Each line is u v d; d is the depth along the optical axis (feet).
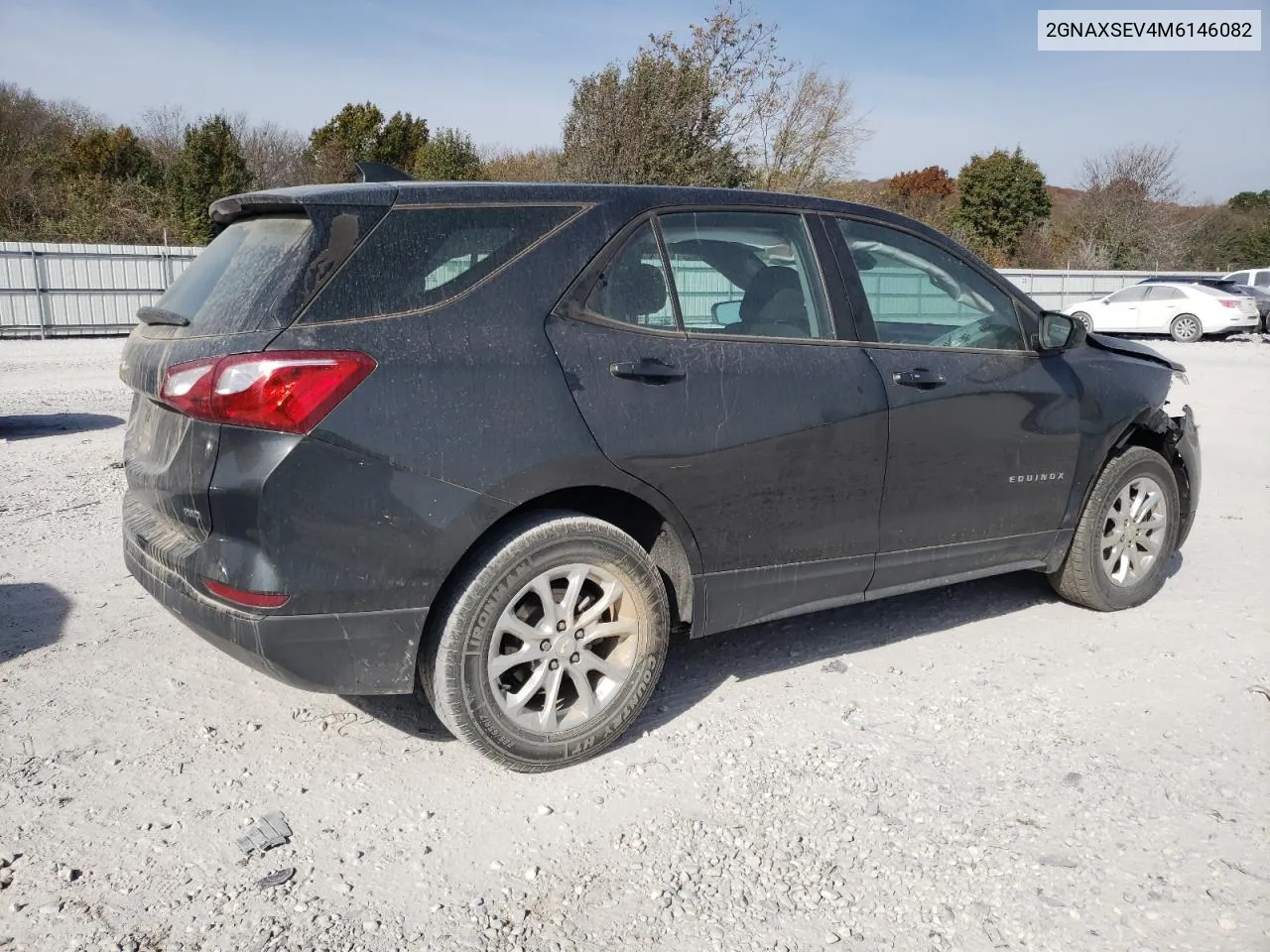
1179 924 8.23
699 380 11.01
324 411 9.13
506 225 10.43
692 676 13.12
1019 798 10.12
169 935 8.08
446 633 9.86
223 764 10.75
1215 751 11.08
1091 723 11.78
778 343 11.78
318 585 9.26
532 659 10.32
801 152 97.04
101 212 101.86
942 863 9.07
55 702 12.07
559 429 10.09
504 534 10.11
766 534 11.60
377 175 10.88
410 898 8.61
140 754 10.93
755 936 8.16
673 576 11.45
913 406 12.51
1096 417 14.48
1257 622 15.08
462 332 9.86
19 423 33.45
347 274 9.55
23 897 8.49
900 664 13.51
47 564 17.30
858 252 12.83
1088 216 142.72
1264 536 20.17
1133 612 15.55
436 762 10.88
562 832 9.60
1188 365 58.75
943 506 13.06
